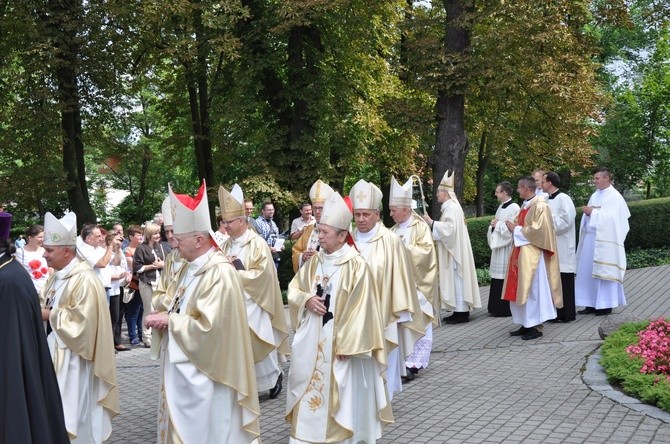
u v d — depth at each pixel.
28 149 19.64
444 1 18.06
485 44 17.84
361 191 7.30
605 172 12.30
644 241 19.52
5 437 4.11
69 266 6.26
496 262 12.80
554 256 10.69
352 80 21.02
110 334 6.28
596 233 12.16
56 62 17.78
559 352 9.72
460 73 17.41
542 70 17.16
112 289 11.61
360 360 6.02
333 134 19.83
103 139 22.03
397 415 7.31
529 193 10.89
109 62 19.55
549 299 10.63
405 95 21.80
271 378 8.13
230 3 17.67
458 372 9.00
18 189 19.91
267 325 7.89
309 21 17.81
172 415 5.24
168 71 22.72
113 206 37.12
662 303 13.09
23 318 4.24
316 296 5.96
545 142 20.08
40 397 4.24
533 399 7.63
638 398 7.41
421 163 24.66
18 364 4.17
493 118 21.06
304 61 20.17
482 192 27.31
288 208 19.00
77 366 6.05
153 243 12.04
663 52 26.06
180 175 34.69
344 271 6.01
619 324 9.91
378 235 7.36
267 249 8.07
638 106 25.52
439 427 6.86
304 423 5.89
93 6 18.77
